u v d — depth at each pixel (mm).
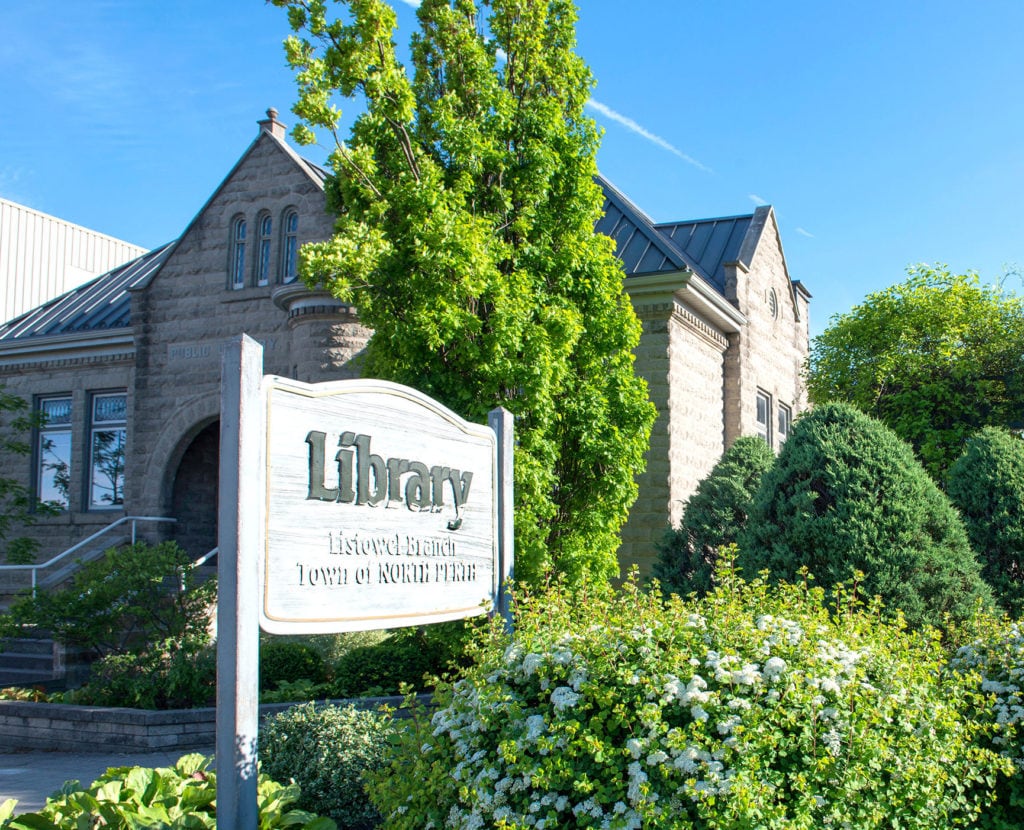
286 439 4934
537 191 10289
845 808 4387
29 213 28047
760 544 8664
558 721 4363
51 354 20422
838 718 4480
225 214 18172
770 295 20688
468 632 9164
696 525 12695
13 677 13477
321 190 17203
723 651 4656
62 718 10109
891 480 8281
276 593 4793
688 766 4055
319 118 9086
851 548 8000
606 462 10461
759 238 19562
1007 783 5930
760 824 4016
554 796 4250
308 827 5082
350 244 8766
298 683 10969
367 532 5492
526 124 10266
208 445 19141
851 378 20781
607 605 5516
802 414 9359
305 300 15852
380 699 9938
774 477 8750
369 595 5465
